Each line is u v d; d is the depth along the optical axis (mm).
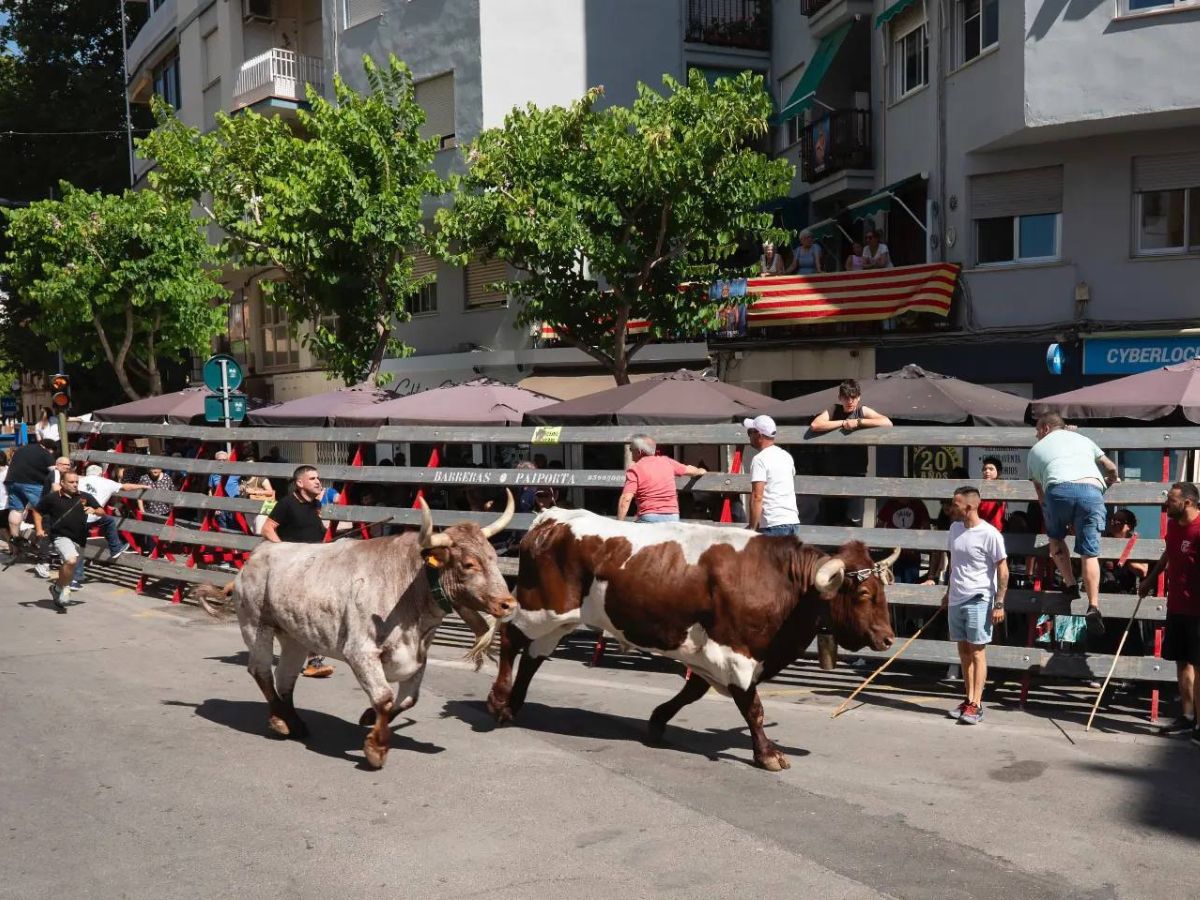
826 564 6621
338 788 6496
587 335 17812
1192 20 15039
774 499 9273
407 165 18500
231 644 11156
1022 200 17547
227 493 15633
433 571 6680
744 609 6898
